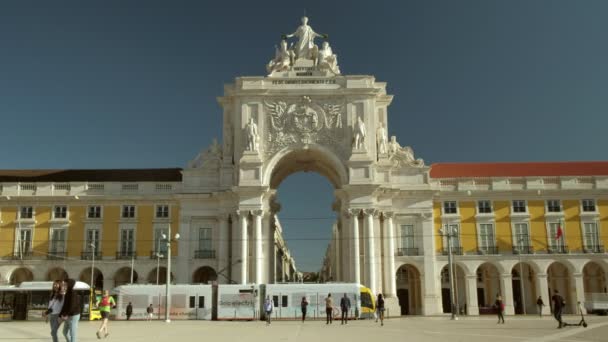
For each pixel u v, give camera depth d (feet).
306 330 45.75
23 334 41.01
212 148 86.17
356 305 67.00
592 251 83.35
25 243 84.89
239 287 67.92
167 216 85.56
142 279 83.30
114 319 68.49
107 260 83.87
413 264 82.38
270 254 85.25
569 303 85.61
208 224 83.97
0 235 85.05
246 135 82.64
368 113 83.76
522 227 84.84
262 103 84.38
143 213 85.71
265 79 84.79
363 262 78.95
